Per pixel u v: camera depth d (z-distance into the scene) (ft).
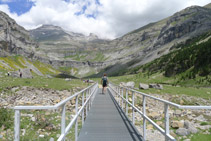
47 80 126.93
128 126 28.27
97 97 68.03
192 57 391.04
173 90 120.47
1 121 28.27
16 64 503.20
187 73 351.46
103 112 39.70
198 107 11.52
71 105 53.78
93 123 30.14
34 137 23.63
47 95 73.61
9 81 93.97
